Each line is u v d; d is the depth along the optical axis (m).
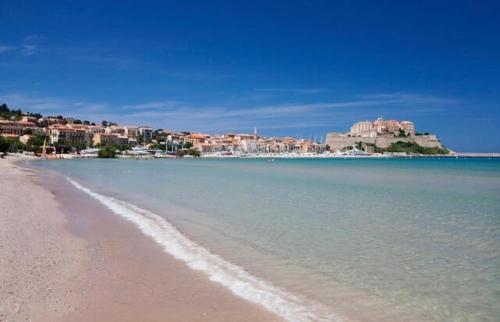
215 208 23.09
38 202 24.33
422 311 8.77
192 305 8.90
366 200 27.02
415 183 43.53
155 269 11.36
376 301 9.23
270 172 69.25
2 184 34.47
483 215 20.73
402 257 12.74
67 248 13.28
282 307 8.87
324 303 9.12
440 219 19.56
